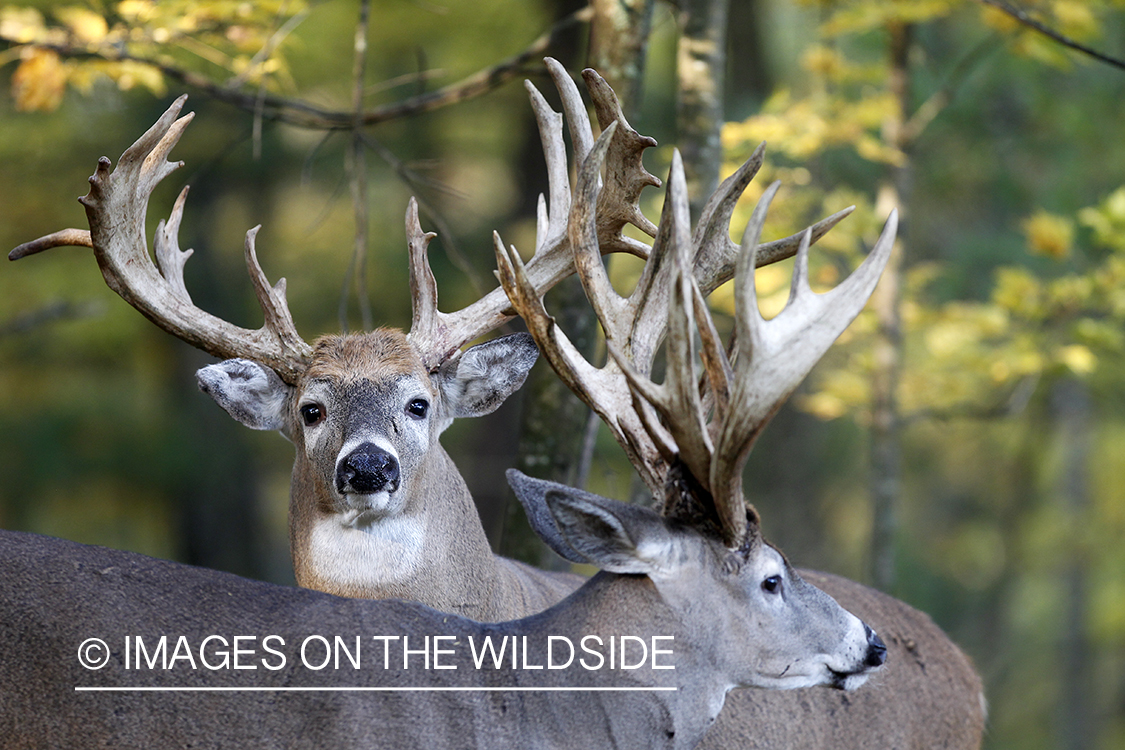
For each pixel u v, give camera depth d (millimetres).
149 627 6508
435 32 21906
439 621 6805
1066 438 29312
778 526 21734
